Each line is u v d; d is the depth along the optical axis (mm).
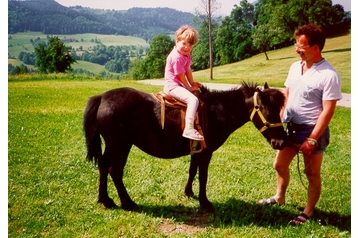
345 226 4711
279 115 4594
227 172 6660
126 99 4684
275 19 53188
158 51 83000
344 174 6738
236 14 75000
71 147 7961
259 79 33125
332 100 4145
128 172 6512
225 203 5273
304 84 4383
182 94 4555
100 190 5070
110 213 4871
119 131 4684
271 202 5293
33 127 9680
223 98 4820
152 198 5488
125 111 4656
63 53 59312
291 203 5391
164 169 6758
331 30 49406
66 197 5371
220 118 4750
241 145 8719
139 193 5594
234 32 73688
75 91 18984
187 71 4949
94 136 4793
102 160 4922
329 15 47031
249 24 74062
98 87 22047
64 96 16562
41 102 14375
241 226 4629
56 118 11039
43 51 58812
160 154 4906
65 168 6574
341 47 39344
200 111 4680
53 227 4543
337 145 8773
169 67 4715
